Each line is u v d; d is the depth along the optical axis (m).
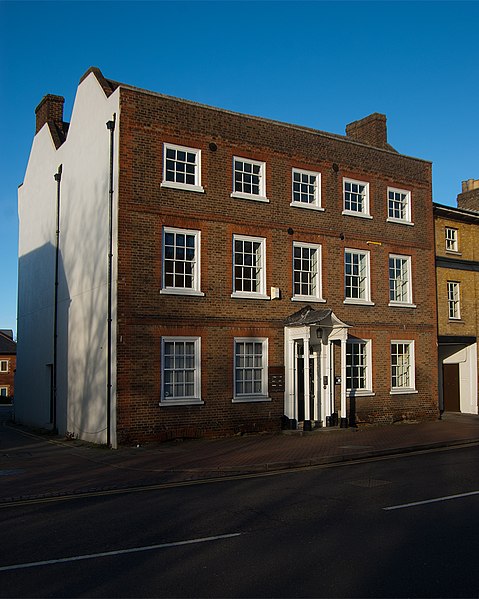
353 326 22.17
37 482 12.34
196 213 18.91
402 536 7.73
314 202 21.86
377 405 22.47
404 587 5.95
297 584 6.07
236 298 19.50
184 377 18.38
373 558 6.86
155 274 18.00
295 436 19.09
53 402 22.28
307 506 9.66
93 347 18.81
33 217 26.59
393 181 23.95
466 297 27.02
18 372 27.80
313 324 19.72
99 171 19.06
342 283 22.09
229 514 9.19
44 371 23.77
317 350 21.12
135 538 7.89
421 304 24.31
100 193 18.89
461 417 25.53
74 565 6.81
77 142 21.25
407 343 23.80
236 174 20.08
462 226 27.30
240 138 20.08
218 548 7.36
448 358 28.02
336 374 21.41
